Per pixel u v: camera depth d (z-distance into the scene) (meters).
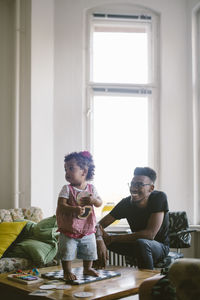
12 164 4.34
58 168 4.43
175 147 4.61
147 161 4.68
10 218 3.81
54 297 2.04
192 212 4.50
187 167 4.59
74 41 4.56
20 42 4.41
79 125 4.51
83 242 2.44
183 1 4.71
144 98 4.72
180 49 4.69
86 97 4.60
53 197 4.39
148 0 4.68
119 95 4.66
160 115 4.65
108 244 3.02
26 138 4.33
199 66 4.63
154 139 4.66
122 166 4.66
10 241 3.47
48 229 3.52
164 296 1.58
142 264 2.81
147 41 4.76
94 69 4.69
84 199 2.39
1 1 4.52
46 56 4.43
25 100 4.37
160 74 4.69
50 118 4.42
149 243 2.89
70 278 2.35
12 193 4.32
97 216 4.55
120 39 4.75
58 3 4.55
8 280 2.43
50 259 3.36
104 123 4.66
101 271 2.60
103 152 4.64
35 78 4.35
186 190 4.57
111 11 4.71
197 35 4.67
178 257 3.25
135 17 4.72
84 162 2.43
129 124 4.69
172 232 3.69
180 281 1.49
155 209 3.06
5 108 4.46
